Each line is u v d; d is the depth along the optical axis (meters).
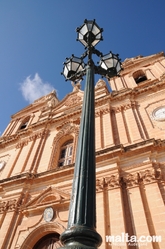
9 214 11.86
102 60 8.25
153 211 8.34
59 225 10.03
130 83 20.34
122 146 11.27
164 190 8.98
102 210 9.09
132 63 23.88
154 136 12.36
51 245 10.08
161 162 10.19
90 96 5.81
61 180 12.19
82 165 4.14
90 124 4.99
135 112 14.90
